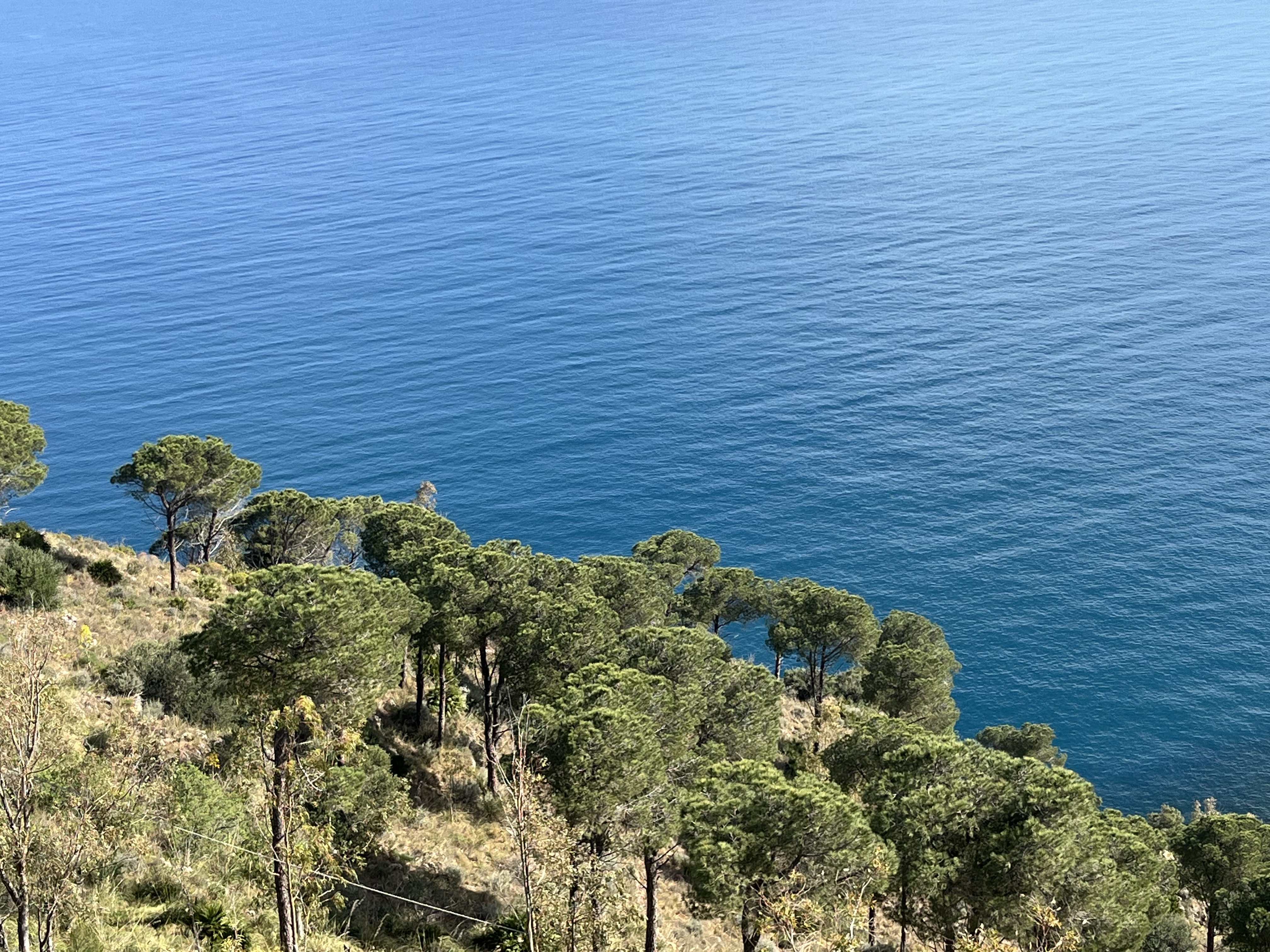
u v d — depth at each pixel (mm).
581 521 153000
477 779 47594
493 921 33781
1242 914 44125
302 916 26656
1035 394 191875
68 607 48438
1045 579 129000
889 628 67812
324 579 29078
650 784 32625
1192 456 160875
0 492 56594
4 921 21156
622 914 26219
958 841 34594
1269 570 126875
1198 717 102312
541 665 44031
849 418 187500
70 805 21719
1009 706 105875
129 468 54938
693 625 75125
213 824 28797
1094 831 35500
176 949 23984
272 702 26750
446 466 175000
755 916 29672
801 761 56281
